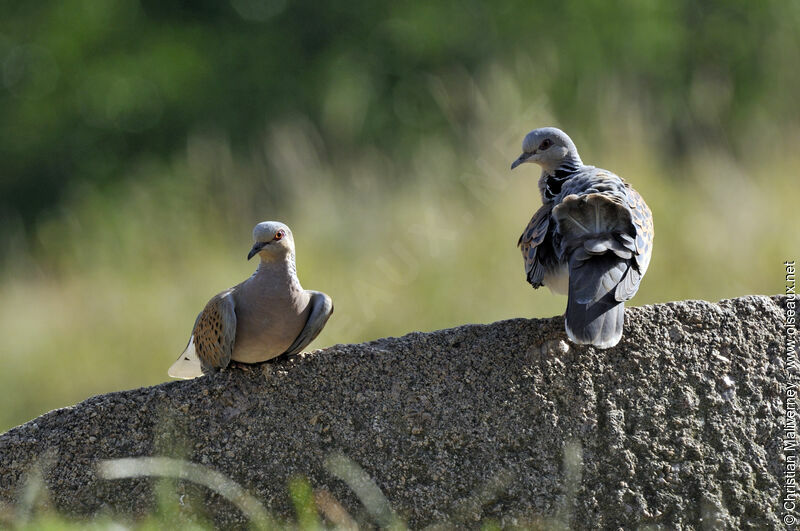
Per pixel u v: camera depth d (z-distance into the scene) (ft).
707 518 20.66
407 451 20.97
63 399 44.80
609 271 21.09
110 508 20.51
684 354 21.47
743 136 52.42
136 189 59.57
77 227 57.62
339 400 21.24
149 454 20.86
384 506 20.63
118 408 20.97
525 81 56.44
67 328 46.21
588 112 52.44
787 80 61.93
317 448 21.02
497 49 66.18
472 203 46.80
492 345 21.54
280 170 54.13
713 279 40.34
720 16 65.57
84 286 48.80
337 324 42.16
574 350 21.36
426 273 43.16
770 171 45.83
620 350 21.39
